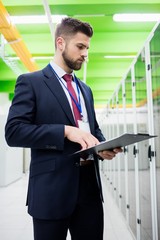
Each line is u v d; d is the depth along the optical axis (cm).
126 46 458
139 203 268
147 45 232
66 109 117
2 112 808
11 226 346
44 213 108
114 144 98
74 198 112
